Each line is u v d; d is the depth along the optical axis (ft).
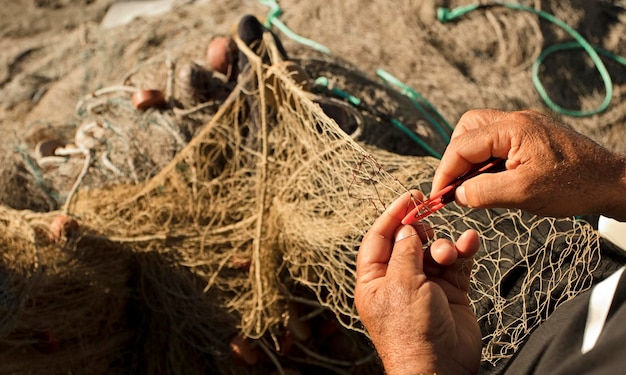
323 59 9.48
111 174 8.45
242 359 7.35
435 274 4.26
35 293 6.73
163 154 8.51
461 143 4.21
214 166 8.11
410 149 8.78
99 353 7.41
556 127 4.18
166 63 9.46
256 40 8.26
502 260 5.48
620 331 3.51
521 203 4.09
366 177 5.86
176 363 7.46
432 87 9.77
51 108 10.50
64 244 7.22
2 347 6.61
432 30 10.52
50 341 6.84
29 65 11.82
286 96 7.30
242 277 7.39
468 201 4.12
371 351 7.63
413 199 4.24
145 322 7.74
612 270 5.28
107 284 7.41
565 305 3.97
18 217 7.16
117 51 11.07
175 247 7.49
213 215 7.68
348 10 10.67
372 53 10.05
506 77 10.32
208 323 7.39
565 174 4.04
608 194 4.08
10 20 13.17
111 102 9.24
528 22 10.68
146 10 12.62
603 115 10.43
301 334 7.54
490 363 5.01
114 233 7.55
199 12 11.22
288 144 7.20
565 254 5.37
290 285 7.44
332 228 6.31
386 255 4.24
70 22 12.98
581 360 3.55
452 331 3.98
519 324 5.09
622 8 11.56
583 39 10.91
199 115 8.78
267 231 7.22
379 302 4.03
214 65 8.87
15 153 9.03
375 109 8.97
